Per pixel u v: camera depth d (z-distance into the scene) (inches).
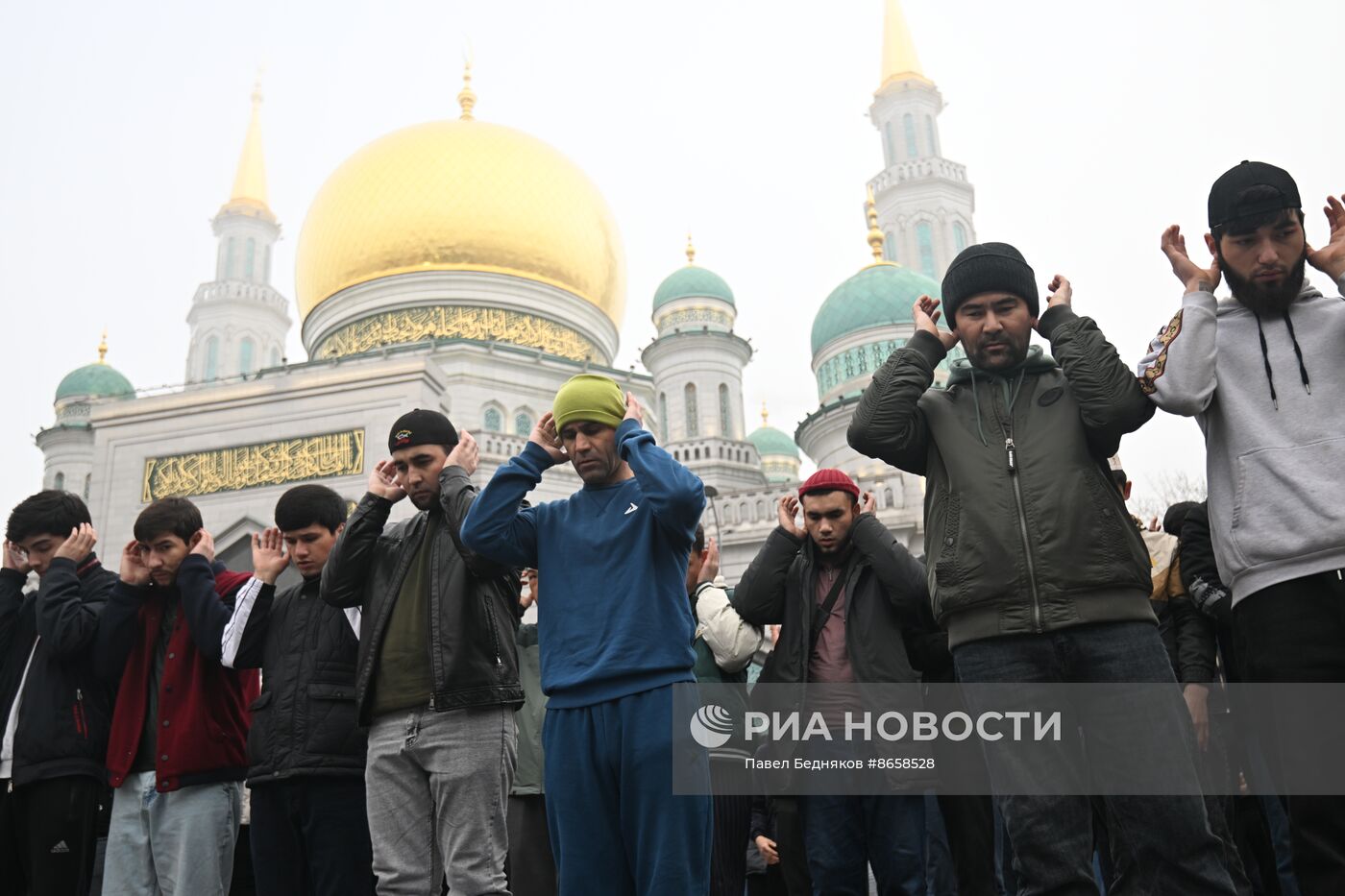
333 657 247.8
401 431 236.2
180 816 262.1
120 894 265.3
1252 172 185.6
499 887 212.5
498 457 1314.0
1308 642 166.1
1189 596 271.1
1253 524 174.2
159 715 265.1
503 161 1800.0
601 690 184.1
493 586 227.0
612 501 199.8
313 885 245.8
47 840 263.1
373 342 1676.9
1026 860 171.2
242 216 2731.3
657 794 178.7
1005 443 187.3
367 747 232.4
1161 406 181.3
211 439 1192.2
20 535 290.7
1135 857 174.6
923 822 251.0
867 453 200.7
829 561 268.8
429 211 1736.0
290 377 1192.8
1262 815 281.7
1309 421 175.2
